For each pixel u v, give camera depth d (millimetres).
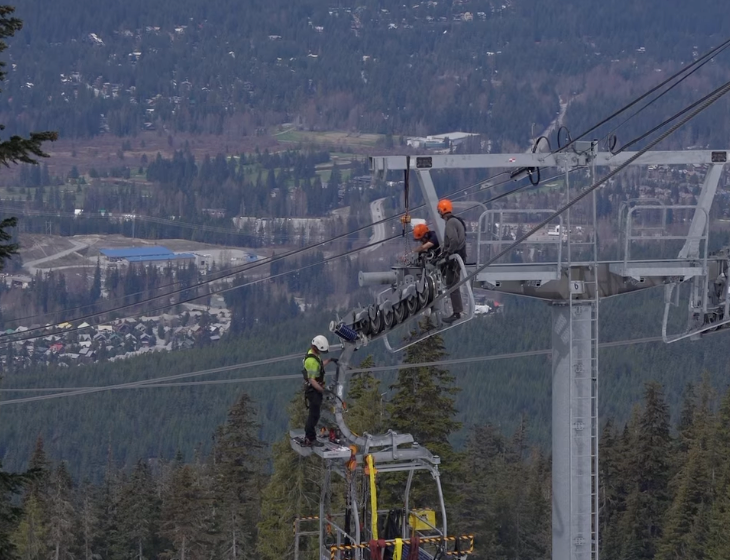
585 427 31266
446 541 28859
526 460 131875
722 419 85250
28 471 28359
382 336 31625
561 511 31281
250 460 86375
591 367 31594
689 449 89375
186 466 81438
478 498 85875
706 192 32344
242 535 82188
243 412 86438
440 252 31266
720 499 75625
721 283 32438
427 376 56375
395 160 31781
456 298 30625
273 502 65938
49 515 89625
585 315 31516
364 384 63625
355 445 30156
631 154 32656
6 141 27000
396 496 56531
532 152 32531
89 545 92375
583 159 32344
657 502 86125
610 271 32312
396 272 32469
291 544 64062
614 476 89875
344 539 29766
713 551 72875
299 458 63875
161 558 86000
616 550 87250
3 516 28500
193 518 79875
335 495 63750
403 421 56375
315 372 30156
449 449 56594
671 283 32625
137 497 93000
